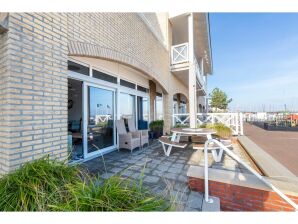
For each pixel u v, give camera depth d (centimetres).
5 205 156
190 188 272
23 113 223
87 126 447
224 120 830
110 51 421
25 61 228
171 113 882
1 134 217
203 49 1231
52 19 269
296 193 209
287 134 900
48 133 255
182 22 905
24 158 221
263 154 395
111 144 555
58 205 148
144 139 588
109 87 543
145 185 285
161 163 409
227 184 249
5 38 213
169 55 865
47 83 257
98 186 165
